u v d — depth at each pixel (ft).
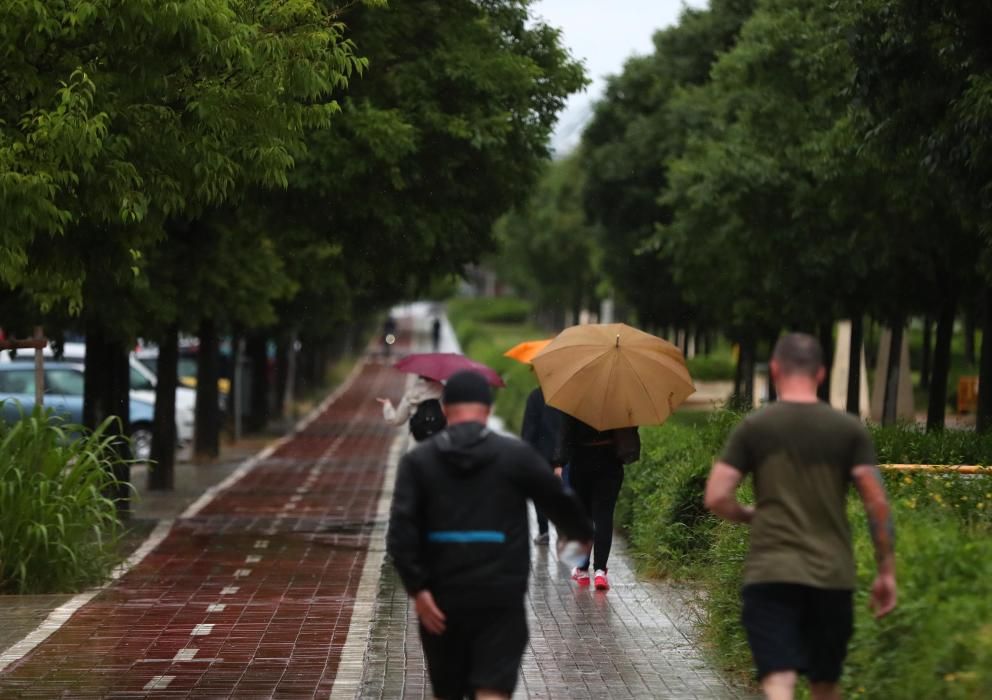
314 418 381.40
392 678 77.56
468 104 150.71
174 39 94.94
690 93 292.20
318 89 101.45
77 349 274.98
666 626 91.50
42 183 86.79
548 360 101.91
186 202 111.34
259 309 223.51
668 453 125.49
